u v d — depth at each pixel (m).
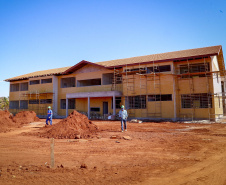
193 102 20.19
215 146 7.91
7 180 4.46
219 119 20.67
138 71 22.02
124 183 4.27
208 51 19.83
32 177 4.66
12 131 14.03
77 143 8.99
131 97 23.78
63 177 4.66
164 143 8.66
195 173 4.86
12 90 36.44
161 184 4.21
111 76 27.97
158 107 21.61
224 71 17.94
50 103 30.58
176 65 21.47
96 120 23.27
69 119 12.35
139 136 10.71
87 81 31.50
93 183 4.29
